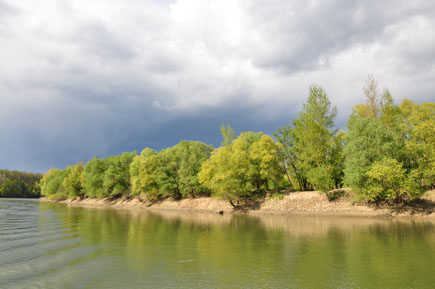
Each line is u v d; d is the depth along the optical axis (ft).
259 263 62.64
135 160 316.40
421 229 107.14
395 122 169.37
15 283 50.34
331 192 181.57
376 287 47.24
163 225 131.95
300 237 95.09
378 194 150.41
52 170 513.86
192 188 247.50
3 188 579.48
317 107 188.24
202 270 57.67
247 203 210.59
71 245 83.76
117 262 64.23
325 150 182.29
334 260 64.44
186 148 269.44
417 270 56.29
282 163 217.36
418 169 146.41
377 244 81.25
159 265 61.52
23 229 116.98
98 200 369.91
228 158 210.79
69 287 48.24
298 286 47.93
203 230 114.52
